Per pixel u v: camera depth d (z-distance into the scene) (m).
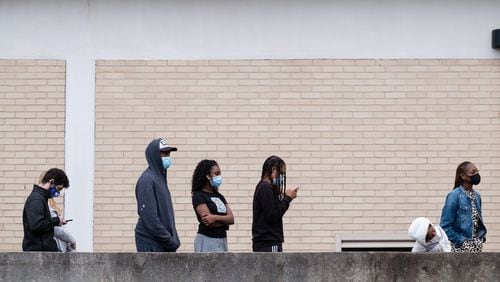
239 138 28.89
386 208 28.78
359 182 28.84
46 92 29.09
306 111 28.95
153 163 23.50
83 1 29.25
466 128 28.95
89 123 29.06
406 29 29.14
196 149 28.89
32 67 29.12
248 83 29.00
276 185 24.20
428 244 24.12
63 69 29.17
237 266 22.70
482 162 28.89
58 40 29.28
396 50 29.06
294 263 22.70
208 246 24.08
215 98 28.98
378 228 28.77
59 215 26.02
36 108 29.09
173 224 23.55
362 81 29.00
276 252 23.05
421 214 28.81
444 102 28.98
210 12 29.20
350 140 28.89
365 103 28.95
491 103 28.98
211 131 28.92
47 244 23.72
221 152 28.89
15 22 29.28
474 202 25.30
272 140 28.89
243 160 28.84
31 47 29.20
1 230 28.88
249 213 28.77
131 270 22.70
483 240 25.38
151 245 23.23
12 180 28.98
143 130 28.98
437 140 28.92
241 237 28.73
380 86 29.00
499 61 29.03
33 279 22.77
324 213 28.77
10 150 28.98
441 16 29.17
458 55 29.06
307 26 29.14
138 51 29.12
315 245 28.73
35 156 29.00
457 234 25.09
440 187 28.84
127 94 29.06
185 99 28.98
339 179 28.84
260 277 22.70
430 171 28.88
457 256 22.75
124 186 28.95
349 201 28.81
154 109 29.00
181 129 28.95
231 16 29.17
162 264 22.70
